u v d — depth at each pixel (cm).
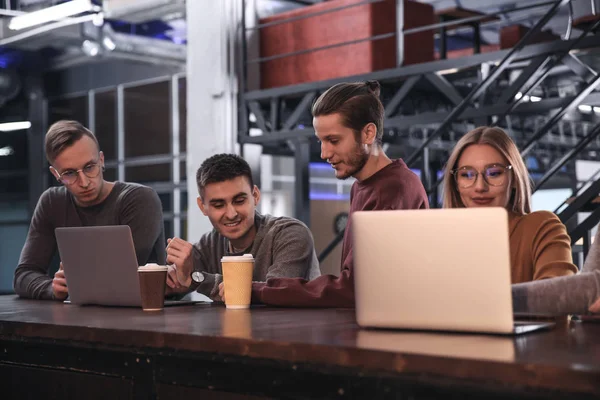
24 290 277
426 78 558
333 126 226
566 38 514
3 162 1288
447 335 142
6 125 1281
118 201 279
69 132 268
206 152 663
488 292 142
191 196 672
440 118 535
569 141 784
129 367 162
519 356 114
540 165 918
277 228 250
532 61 496
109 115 1161
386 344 129
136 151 1130
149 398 158
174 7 850
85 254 231
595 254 183
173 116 1085
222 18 655
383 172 228
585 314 165
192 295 598
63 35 962
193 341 147
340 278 209
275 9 709
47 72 1230
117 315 196
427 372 117
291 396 135
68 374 175
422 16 638
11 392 188
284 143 665
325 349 129
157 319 181
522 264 204
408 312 149
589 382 103
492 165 204
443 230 145
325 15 639
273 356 135
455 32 898
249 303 215
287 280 216
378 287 152
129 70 1134
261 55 681
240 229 246
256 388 140
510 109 482
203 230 662
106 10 893
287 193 784
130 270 220
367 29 613
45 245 289
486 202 205
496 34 944
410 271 148
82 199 276
